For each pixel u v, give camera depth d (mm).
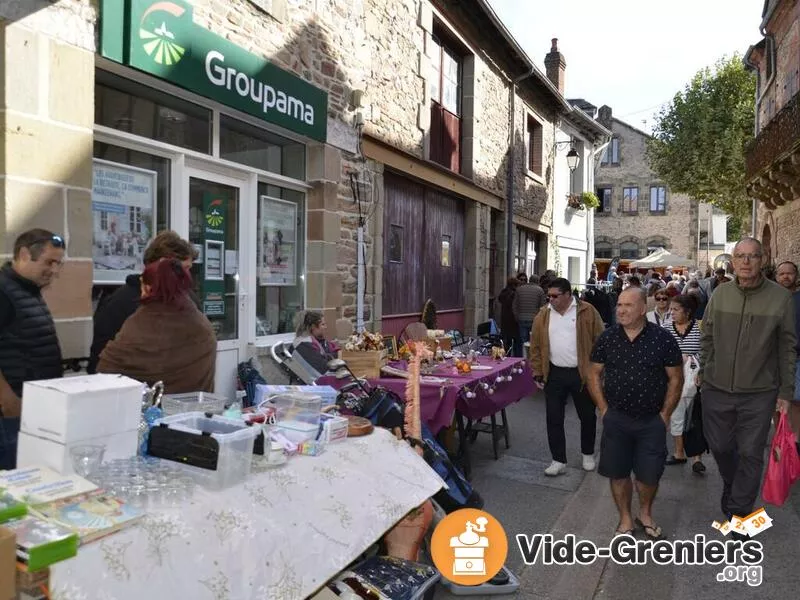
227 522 2027
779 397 3953
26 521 1669
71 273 3814
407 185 9039
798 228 12164
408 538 3033
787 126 10594
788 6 12742
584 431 5340
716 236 35531
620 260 31203
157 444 2268
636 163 34312
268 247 6148
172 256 3182
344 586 2598
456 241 10922
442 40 10008
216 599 1888
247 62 5332
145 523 1831
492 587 3311
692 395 5395
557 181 16844
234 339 5695
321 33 6457
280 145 6277
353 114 7043
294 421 2748
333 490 2492
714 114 18625
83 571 1635
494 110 11938
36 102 3609
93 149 4316
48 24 3674
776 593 3373
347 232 7070
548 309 5289
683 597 3330
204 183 5312
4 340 2789
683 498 4777
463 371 5223
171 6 4500
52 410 2018
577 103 28891
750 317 3938
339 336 6848
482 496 4742
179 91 4789
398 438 3287
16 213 3498
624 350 3869
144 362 2838
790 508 4566
